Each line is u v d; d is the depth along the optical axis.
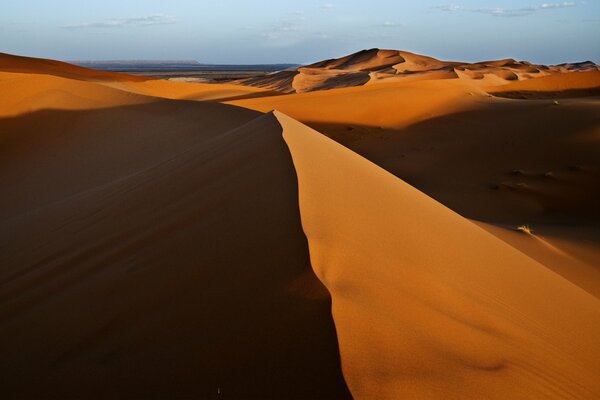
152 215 5.58
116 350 2.96
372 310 2.75
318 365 2.22
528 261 6.61
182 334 2.85
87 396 2.58
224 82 114.06
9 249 7.07
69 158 17.97
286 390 2.14
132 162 16.27
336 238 3.65
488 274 4.99
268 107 31.28
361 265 3.38
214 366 2.44
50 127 21.64
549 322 4.44
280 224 3.81
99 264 4.70
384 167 21.69
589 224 13.66
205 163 7.15
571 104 29.14
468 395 2.34
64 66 64.69
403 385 2.20
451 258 4.79
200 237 4.21
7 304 4.44
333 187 5.06
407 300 3.15
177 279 3.58
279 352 2.38
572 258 9.22
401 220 5.09
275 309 2.72
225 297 3.06
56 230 7.07
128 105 23.47
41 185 15.82
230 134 9.33
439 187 18.34
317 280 2.86
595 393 3.22
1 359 3.30
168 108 22.39
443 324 3.05
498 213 15.27
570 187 16.69
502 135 24.42
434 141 25.64
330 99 33.62
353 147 25.77
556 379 3.07
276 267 3.17
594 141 20.58
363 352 2.33
